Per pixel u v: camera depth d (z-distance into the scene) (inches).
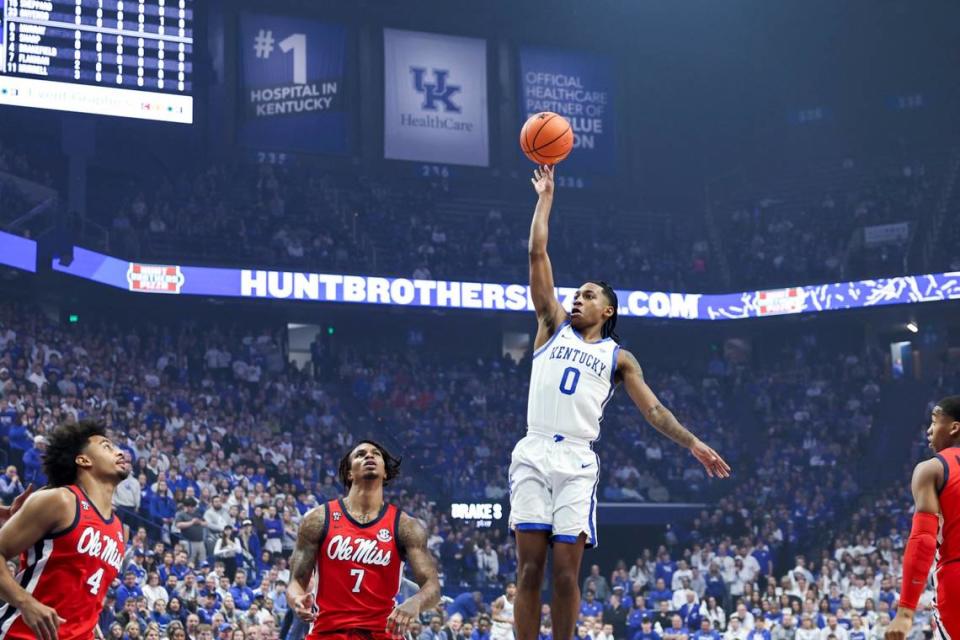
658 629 943.7
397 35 1599.4
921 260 1475.1
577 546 246.5
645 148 1723.7
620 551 1349.7
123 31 1130.7
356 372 1406.3
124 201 1350.9
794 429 1459.2
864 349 1573.6
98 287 1209.4
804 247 1573.6
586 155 1684.3
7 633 244.5
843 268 1492.4
